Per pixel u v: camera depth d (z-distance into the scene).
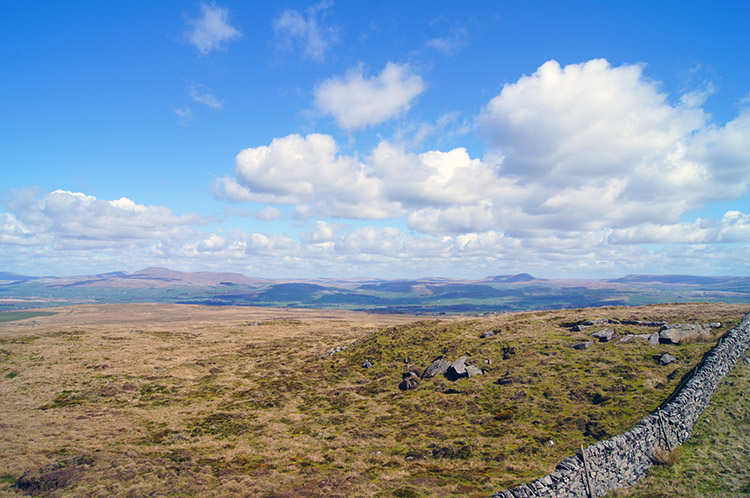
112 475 27.22
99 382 59.47
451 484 25.73
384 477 28.14
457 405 43.62
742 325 45.25
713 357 35.56
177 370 69.56
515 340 61.12
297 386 60.03
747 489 19.91
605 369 42.44
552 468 26.75
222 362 77.19
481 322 81.38
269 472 29.70
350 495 24.77
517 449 30.61
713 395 32.81
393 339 78.56
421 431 37.69
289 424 43.72
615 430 29.66
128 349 83.12
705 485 20.95
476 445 32.66
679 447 26.12
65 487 25.30
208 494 25.27
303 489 25.84
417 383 53.75
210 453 34.97
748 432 26.39
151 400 53.34
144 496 24.39
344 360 72.88
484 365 54.00
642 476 23.33
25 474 26.34
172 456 33.16
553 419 35.06
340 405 49.88
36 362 67.25
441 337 73.38
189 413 48.12
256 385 62.31
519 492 18.41
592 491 20.88
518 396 41.75
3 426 38.47
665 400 31.78
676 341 45.78
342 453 34.19
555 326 66.06
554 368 46.72
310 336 106.94
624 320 60.00
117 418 44.44
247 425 42.94
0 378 57.69
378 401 50.28
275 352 86.69
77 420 42.56
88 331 104.88
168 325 148.25
